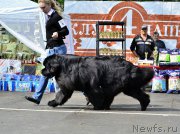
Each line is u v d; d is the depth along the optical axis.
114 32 18.56
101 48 20.67
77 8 22.11
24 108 13.41
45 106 13.83
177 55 18.56
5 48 19.39
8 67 18.92
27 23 18.41
